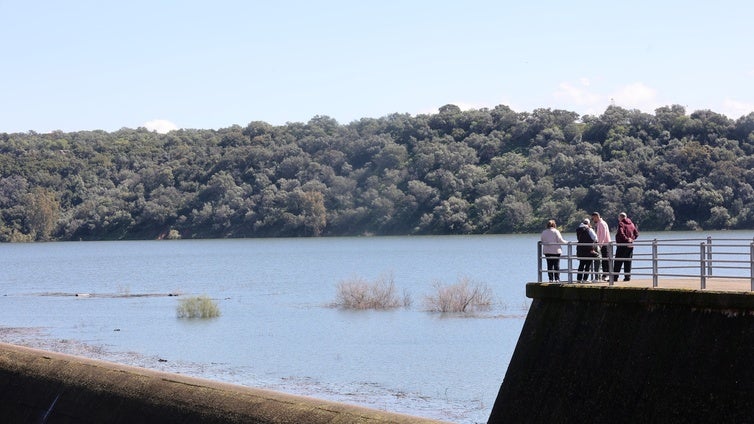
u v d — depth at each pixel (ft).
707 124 452.35
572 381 53.47
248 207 636.07
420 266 341.62
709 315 47.55
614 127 506.07
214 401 54.19
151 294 248.93
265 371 117.39
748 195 379.76
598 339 52.65
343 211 599.16
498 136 590.55
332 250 486.79
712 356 46.98
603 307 52.85
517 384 56.70
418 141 627.46
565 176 481.46
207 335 154.51
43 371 65.16
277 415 50.85
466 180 550.36
